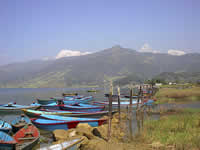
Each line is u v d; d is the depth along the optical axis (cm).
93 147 1520
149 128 1939
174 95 5188
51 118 2639
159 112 3036
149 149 1379
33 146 1708
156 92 7144
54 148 1481
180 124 1884
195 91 5503
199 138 1450
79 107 3791
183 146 1355
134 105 4294
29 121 2403
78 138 1706
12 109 4022
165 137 1578
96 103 4738
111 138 1761
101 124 2481
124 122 2547
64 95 9162
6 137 1692
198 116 2155
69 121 2311
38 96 10369
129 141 1638
